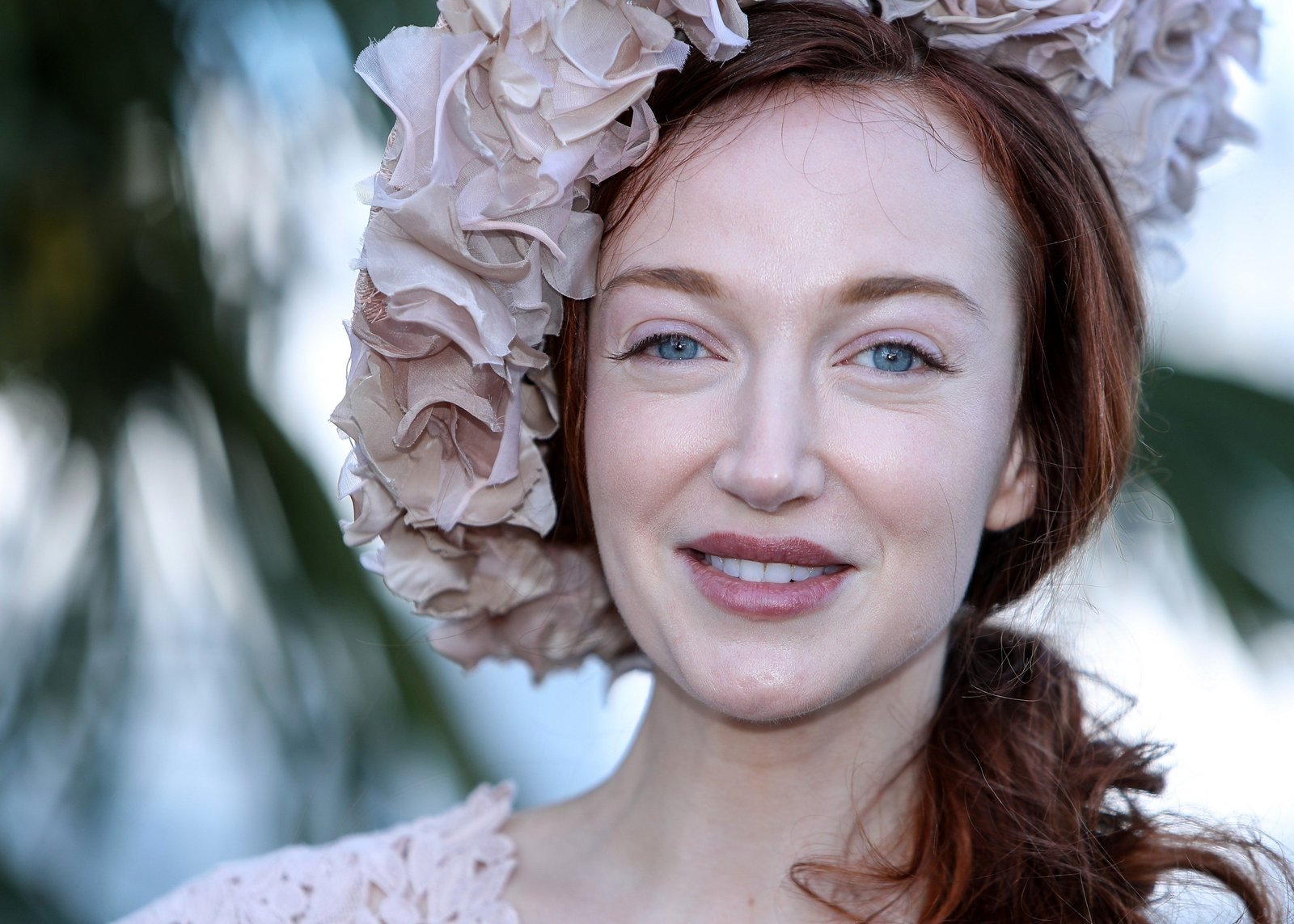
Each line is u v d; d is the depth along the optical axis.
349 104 1.93
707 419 1.12
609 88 1.08
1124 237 1.33
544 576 1.38
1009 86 1.23
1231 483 1.92
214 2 1.94
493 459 1.23
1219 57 1.44
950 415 1.13
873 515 1.11
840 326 1.11
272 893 1.33
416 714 1.93
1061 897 1.23
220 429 2.00
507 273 1.12
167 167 1.98
